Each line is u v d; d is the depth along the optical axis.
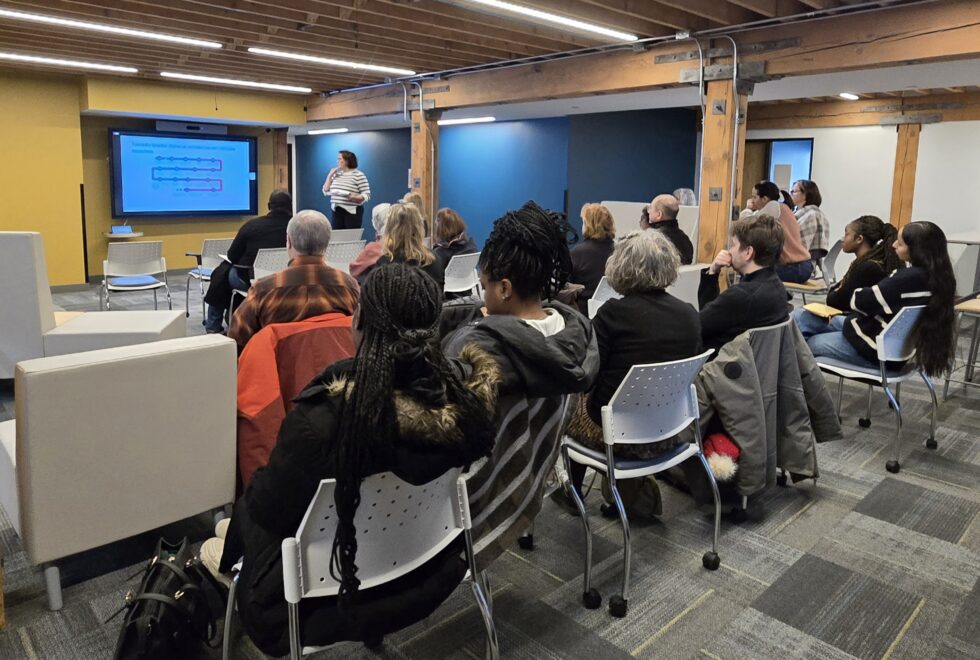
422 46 6.53
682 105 8.66
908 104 8.69
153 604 1.80
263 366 2.33
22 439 1.87
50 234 8.51
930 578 2.37
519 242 1.76
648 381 2.08
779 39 5.08
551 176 10.39
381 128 12.45
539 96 6.93
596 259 4.00
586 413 2.31
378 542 1.39
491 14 4.98
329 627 1.36
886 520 2.77
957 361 5.11
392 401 1.24
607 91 6.33
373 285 1.27
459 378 1.35
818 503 2.90
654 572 2.38
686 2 4.67
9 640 1.97
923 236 3.21
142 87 8.73
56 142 8.43
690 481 2.62
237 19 5.49
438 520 1.50
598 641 2.02
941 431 3.76
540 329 1.75
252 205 10.79
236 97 9.54
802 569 2.41
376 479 1.32
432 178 8.40
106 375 1.96
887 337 3.19
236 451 2.32
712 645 2.01
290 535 1.37
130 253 6.05
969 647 2.01
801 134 9.93
